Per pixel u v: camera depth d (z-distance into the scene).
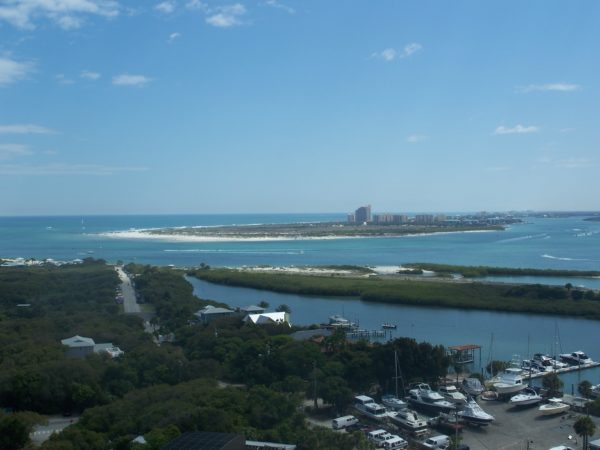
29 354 119.38
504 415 98.62
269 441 76.88
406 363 112.00
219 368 118.19
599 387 111.88
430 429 93.38
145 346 132.88
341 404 99.44
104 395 103.56
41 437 88.25
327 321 197.38
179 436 71.38
